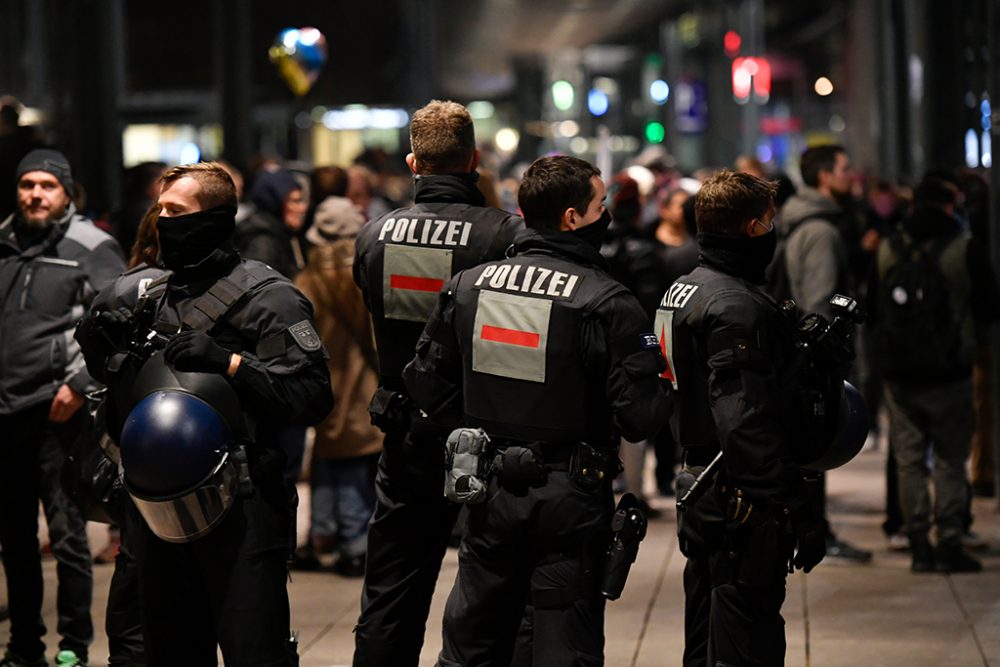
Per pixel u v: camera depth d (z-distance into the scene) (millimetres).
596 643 5598
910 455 9977
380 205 15141
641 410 5520
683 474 6125
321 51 19266
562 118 54250
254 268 5871
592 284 5582
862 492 13062
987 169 16172
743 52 44438
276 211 10195
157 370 5641
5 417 7895
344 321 9992
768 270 10023
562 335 5547
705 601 6328
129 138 37375
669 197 12812
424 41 34844
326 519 10422
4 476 7918
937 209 9789
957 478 9945
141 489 5469
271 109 35188
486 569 5664
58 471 7832
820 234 9867
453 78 67688
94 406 6293
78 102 18406
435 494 6477
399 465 6457
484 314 5676
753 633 5902
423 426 6301
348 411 10031
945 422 9875
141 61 30578
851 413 6020
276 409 5699
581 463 5578
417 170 6539
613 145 49688
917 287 9719
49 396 7891
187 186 5793
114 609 6652
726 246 5996
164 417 5449
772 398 5723
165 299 5875
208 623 5859
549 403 5566
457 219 6355
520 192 5766
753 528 5750
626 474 11891
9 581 7922
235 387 5652
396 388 6488
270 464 5691
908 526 10023
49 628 8867
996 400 12102
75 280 7996
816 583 9797
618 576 5500
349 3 33812
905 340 9766
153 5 30438
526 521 5555
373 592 6570
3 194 10477
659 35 56906
